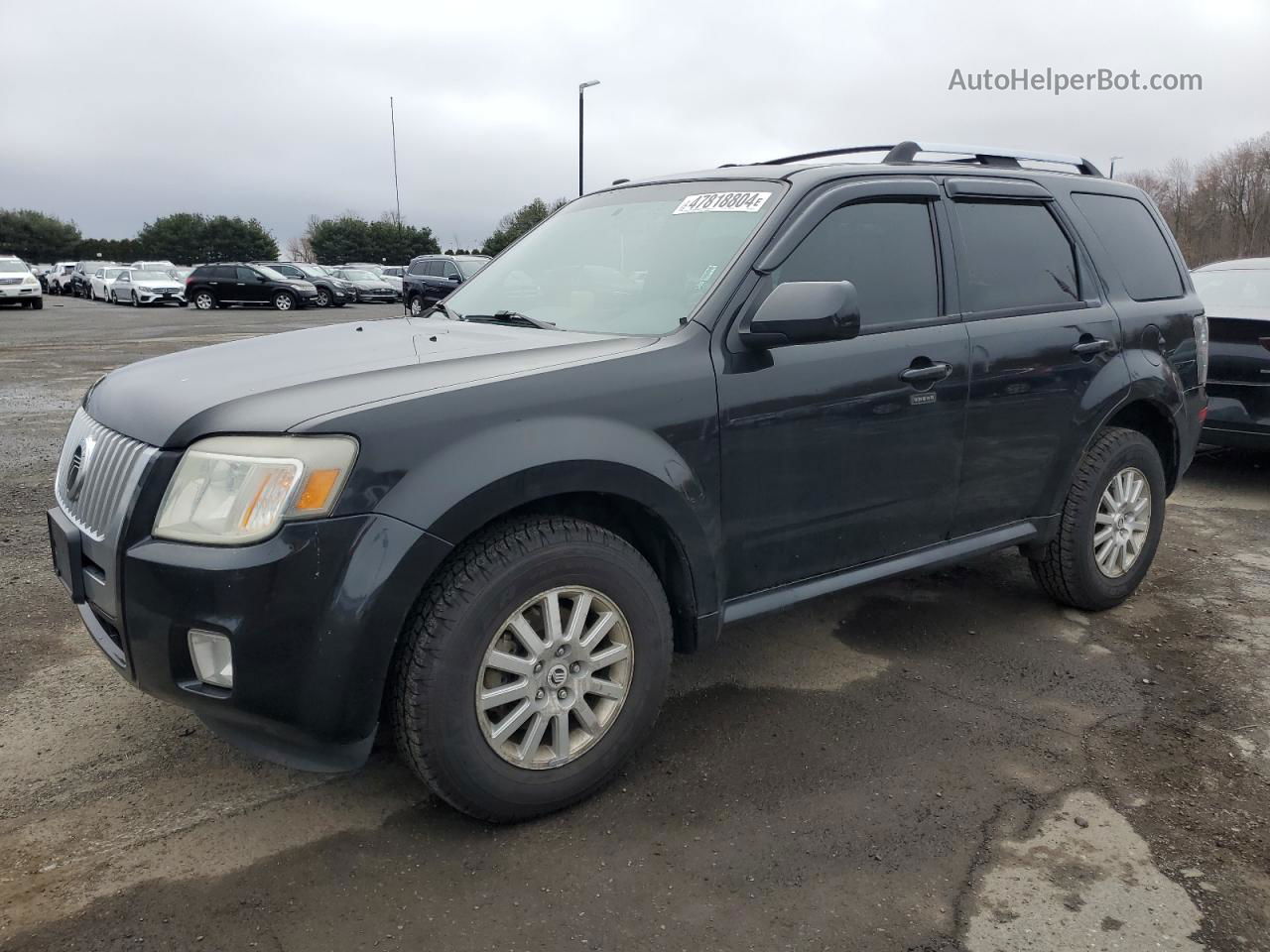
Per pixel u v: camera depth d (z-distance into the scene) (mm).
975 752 3041
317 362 2785
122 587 2350
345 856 2490
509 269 3836
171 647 2303
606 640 2734
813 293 2730
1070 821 2662
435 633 2375
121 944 2158
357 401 2359
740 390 2889
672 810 2707
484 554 2441
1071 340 3834
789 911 2285
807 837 2580
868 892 2359
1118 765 2973
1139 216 4488
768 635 3977
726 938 2193
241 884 2375
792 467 3041
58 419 8688
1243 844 2566
